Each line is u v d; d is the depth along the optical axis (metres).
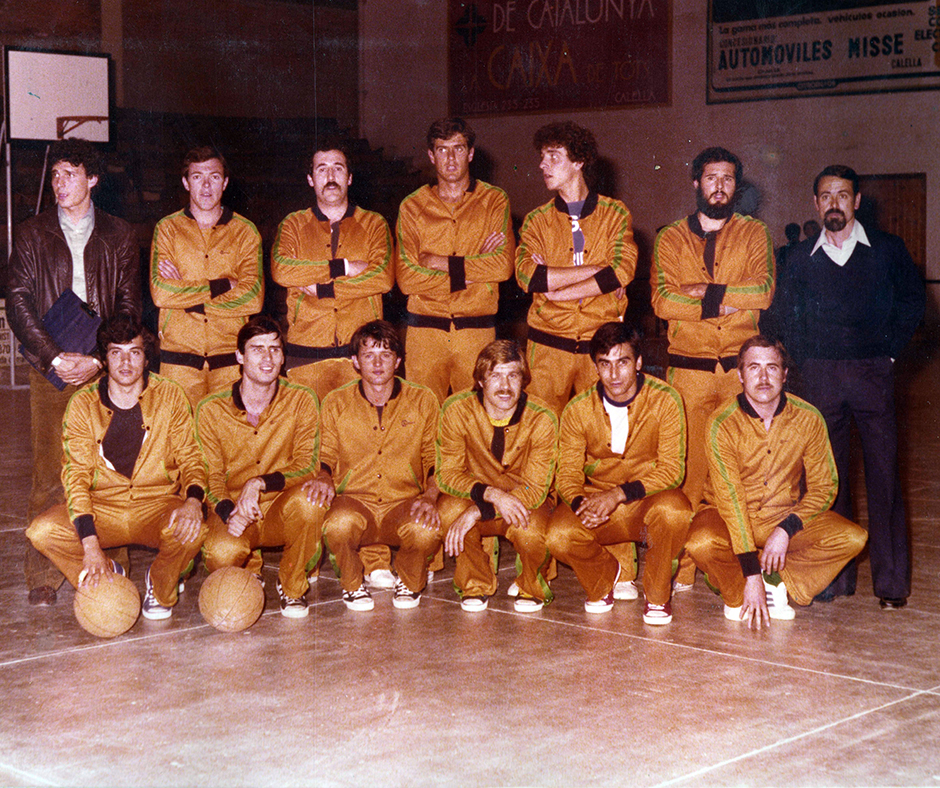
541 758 3.46
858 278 5.05
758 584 4.80
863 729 3.69
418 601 5.25
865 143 19.78
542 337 5.83
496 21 21.77
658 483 5.02
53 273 5.32
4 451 9.73
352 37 21.58
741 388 5.43
